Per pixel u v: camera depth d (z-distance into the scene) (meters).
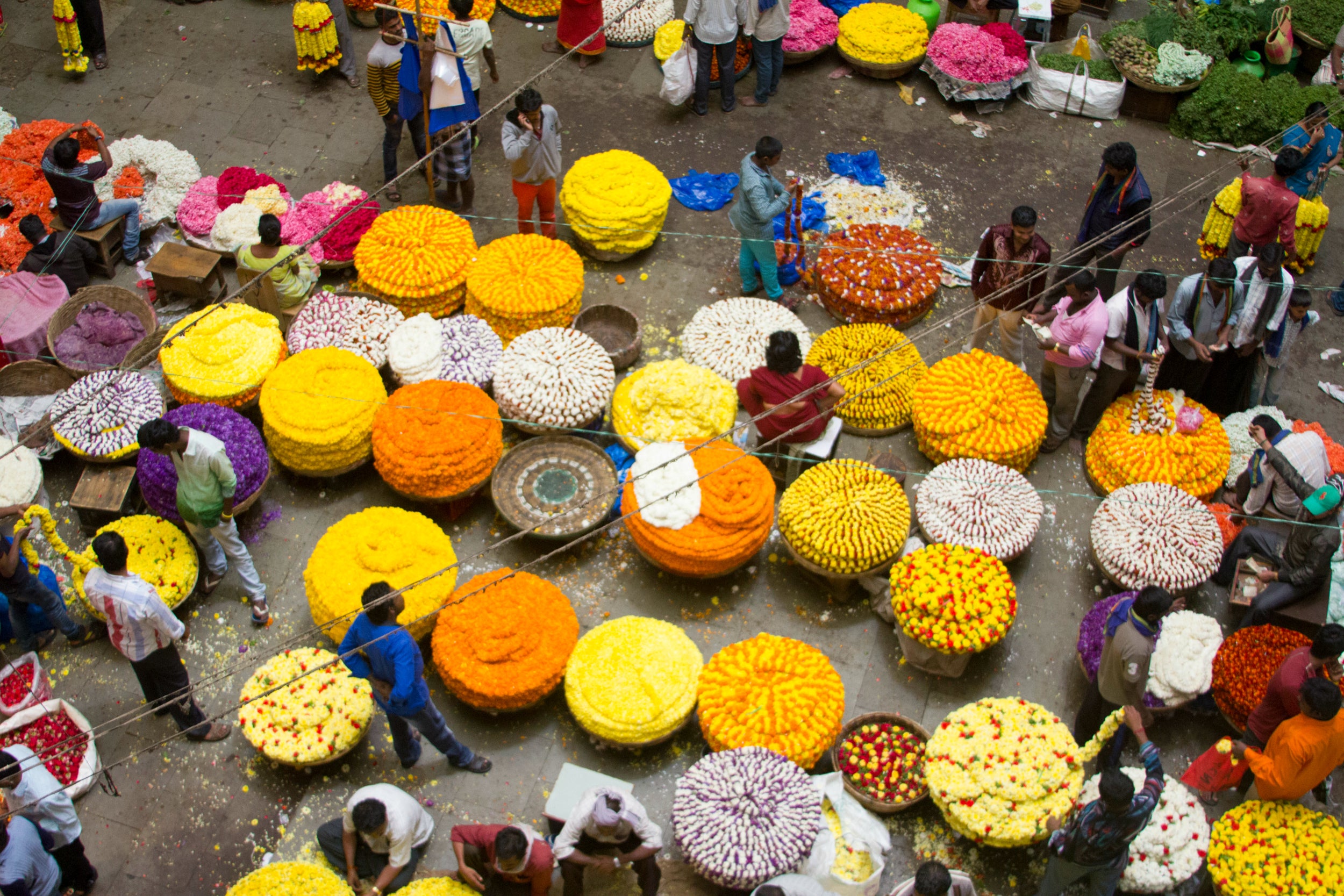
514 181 8.46
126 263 8.78
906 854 5.88
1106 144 10.09
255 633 6.79
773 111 10.20
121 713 6.47
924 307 8.30
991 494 6.91
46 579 6.53
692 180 9.44
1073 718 6.47
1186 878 5.52
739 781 5.53
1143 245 9.20
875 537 6.55
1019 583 7.07
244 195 8.77
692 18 9.48
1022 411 7.28
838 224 9.16
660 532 6.61
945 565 6.38
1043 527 7.34
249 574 6.71
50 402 7.57
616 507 7.20
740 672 6.02
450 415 7.10
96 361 7.78
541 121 8.16
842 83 10.54
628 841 5.33
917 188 9.54
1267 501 6.84
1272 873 5.37
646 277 8.74
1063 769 5.64
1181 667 6.17
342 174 9.52
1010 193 9.55
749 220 7.96
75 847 5.56
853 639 6.76
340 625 6.38
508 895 5.62
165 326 7.99
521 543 7.15
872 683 6.57
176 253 8.33
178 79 10.30
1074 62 10.31
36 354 7.88
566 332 7.64
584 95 10.28
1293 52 10.59
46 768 5.61
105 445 7.13
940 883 4.82
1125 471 7.19
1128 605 5.74
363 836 5.34
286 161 9.61
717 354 7.70
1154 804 5.10
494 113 10.05
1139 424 7.32
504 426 7.75
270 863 5.86
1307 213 8.71
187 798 6.13
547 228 8.98
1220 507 7.19
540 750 6.28
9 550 6.21
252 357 7.53
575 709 6.02
